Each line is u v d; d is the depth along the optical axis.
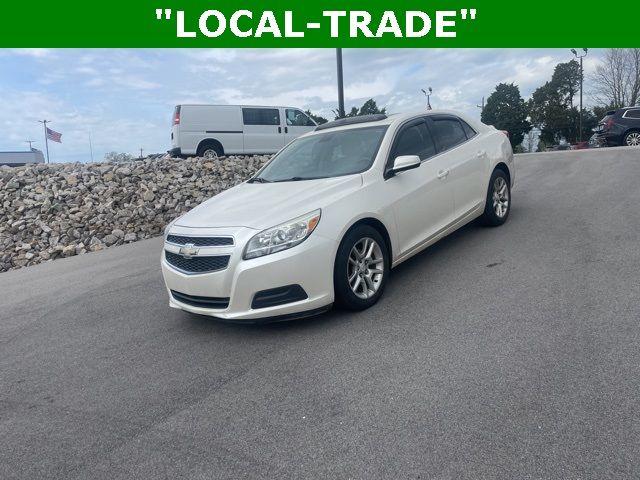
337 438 2.67
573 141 60.12
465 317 3.96
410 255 4.92
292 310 3.90
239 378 3.48
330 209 4.11
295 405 3.05
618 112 19.45
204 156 16.72
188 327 4.66
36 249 9.89
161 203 11.40
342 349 3.69
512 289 4.41
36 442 3.00
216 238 4.00
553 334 3.48
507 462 2.33
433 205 5.18
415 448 2.51
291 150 5.72
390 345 3.65
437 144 5.57
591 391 2.78
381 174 4.69
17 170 12.01
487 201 6.21
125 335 4.66
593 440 2.40
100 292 6.38
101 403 3.39
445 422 2.68
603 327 3.49
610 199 7.48
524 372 3.05
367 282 4.40
